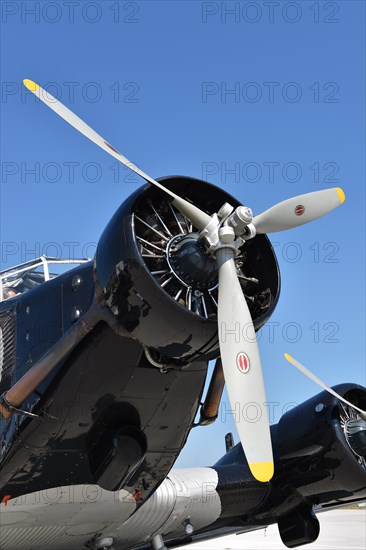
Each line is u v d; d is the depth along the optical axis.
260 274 10.86
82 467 11.84
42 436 11.30
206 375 11.20
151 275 9.49
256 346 9.80
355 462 14.83
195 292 10.02
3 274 14.84
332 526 40.59
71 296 11.28
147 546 15.39
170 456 12.30
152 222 10.31
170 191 10.14
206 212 10.70
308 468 15.41
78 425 11.35
